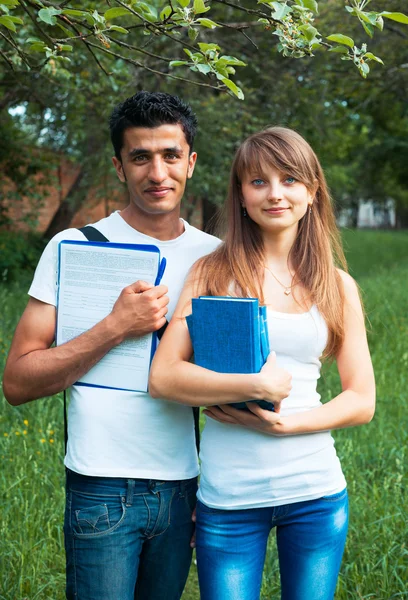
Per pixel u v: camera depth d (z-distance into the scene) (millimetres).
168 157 2148
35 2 2459
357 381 2180
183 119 2156
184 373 2002
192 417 2264
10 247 12258
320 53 9562
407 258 18500
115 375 2146
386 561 3242
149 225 2246
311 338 2119
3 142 11406
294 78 9898
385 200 43844
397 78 10750
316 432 2139
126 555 2137
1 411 4863
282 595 2197
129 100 2135
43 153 12133
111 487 2129
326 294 2156
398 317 8289
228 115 8953
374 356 6715
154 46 7637
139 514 2152
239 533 2100
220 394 1961
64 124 9148
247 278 2141
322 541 2107
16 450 4270
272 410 2002
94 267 2121
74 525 2145
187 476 2227
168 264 2238
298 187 2131
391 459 4484
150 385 2055
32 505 3613
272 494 2066
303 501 2100
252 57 9969
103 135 8883
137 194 2180
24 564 3217
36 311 2180
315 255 2209
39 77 7324
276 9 2168
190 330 2039
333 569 2139
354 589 3191
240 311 1933
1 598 2998
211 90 9250
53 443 4395
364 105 12539
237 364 1974
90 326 2143
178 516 2221
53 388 2115
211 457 2125
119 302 2068
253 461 2074
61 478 4020
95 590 2121
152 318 2062
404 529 3520
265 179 2121
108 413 2139
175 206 2254
